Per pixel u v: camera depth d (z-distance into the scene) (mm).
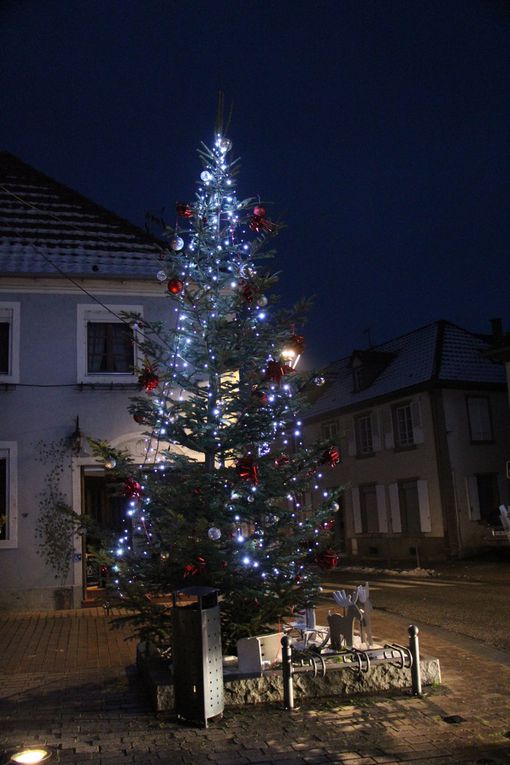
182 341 7441
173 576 6727
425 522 25609
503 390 26891
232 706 5879
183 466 7004
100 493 13805
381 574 20703
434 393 25750
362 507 29453
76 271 13625
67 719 5641
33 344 13422
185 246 7734
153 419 7344
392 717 5527
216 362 7172
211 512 6598
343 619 6641
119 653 8539
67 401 13352
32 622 11227
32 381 13297
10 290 13508
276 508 6852
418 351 28781
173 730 5324
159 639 6723
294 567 6852
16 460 12969
